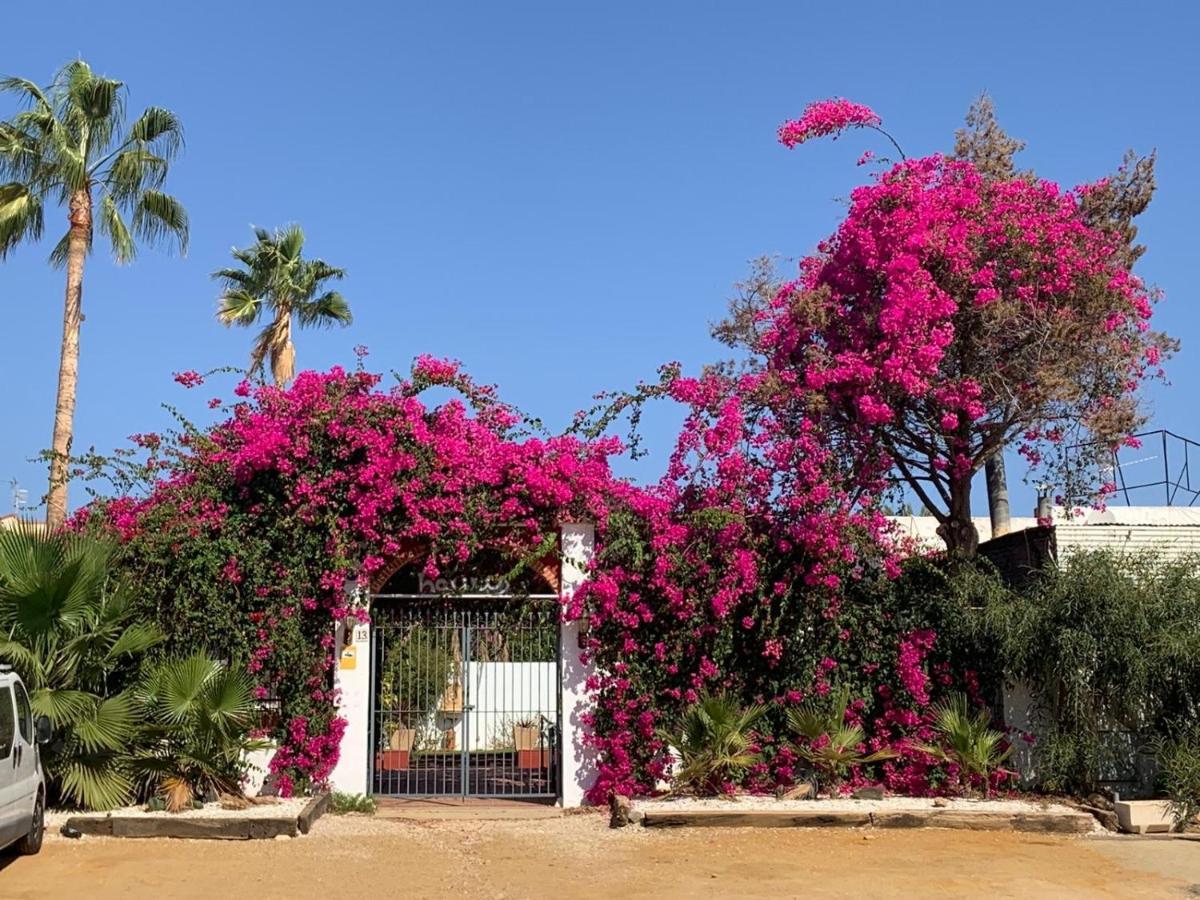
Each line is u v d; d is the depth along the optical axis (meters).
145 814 11.12
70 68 21.75
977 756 12.58
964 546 14.38
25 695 10.13
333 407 12.92
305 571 12.88
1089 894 8.90
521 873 9.55
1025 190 13.98
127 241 21.78
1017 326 13.16
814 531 12.82
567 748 13.10
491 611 13.52
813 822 11.59
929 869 9.72
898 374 12.78
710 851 10.48
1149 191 14.41
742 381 13.55
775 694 13.20
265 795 12.57
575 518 13.30
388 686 13.67
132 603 12.24
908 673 13.09
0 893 8.70
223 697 11.64
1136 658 12.09
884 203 13.77
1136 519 19.22
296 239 29.58
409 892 8.83
